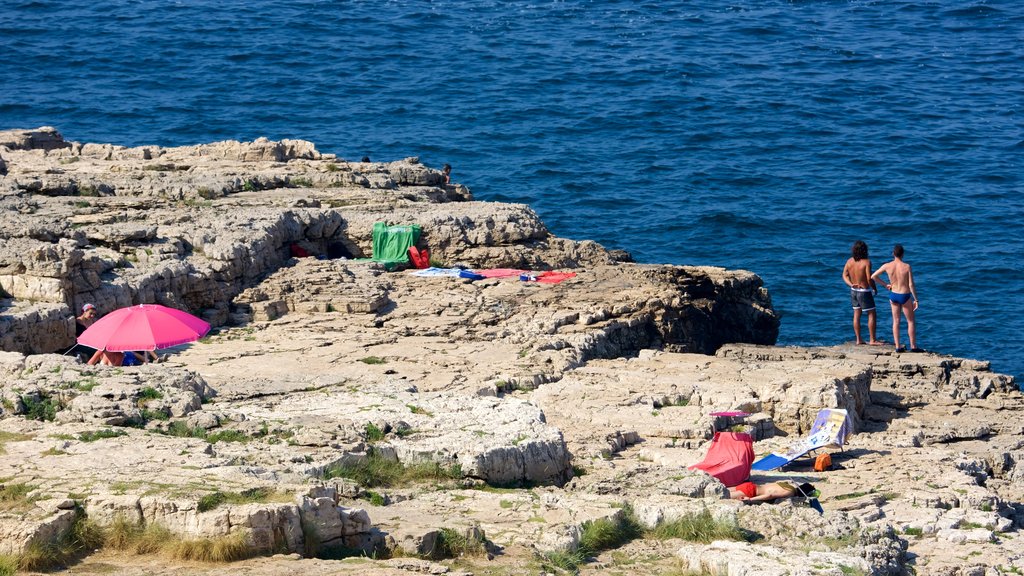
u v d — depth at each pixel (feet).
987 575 246.27
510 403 306.55
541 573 203.31
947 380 446.19
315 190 636.48
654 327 496.64
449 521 221.46
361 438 265.54
